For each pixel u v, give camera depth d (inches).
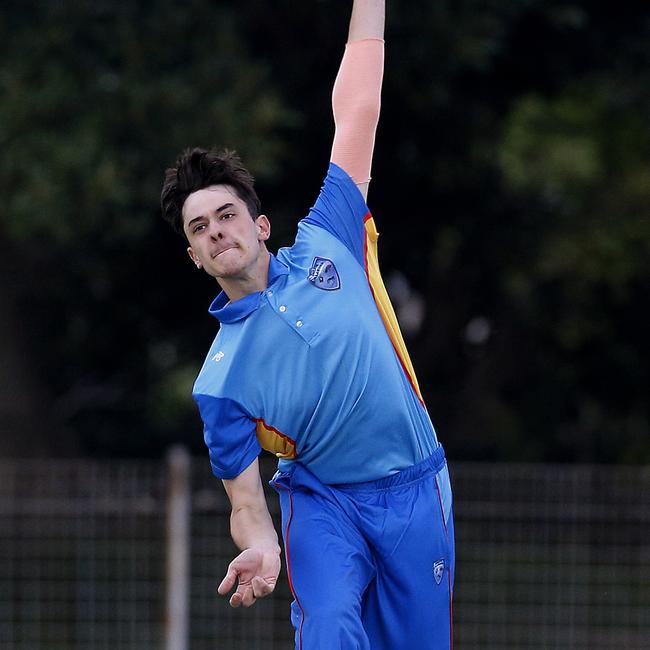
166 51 1498.5
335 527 544.4
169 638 1042.1
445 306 1966.0
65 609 1091.9
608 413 1967.3
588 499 1064.2
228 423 538.9
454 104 1743.4
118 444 1907.0
